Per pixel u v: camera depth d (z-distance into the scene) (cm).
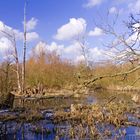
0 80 3275
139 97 3159
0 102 2872
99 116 2361
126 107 2838
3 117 2455
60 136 1845
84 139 1772
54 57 5247
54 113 2694
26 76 5475
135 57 578
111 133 1894
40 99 4219
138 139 1723
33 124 2231
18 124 2231
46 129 1997
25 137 1844
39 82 5241
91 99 3869
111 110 2522
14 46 4666
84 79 639
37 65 5547
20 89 4725
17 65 4725
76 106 2914
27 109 3008
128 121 2297
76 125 2153
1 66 4053
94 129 1936
